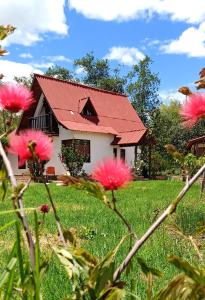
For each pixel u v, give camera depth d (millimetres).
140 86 58938
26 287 1505
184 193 1394
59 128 31984
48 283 3797
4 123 1517
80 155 30312
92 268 1513
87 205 12695
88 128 32250
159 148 42562
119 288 1420
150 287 1486
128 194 16469
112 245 6000
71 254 1523
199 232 1749
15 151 1432
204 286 1348
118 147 34312
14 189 1467
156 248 5805
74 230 1811
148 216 9125
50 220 8875
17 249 1484
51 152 1440
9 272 1509
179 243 6020
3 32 1933
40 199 14781
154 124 43375
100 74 62312
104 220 9039
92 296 1428
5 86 1503
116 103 38156
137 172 33094
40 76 33625
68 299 1501
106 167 1317
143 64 59062
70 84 35375
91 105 34250
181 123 1478
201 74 1520
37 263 1444
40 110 33594
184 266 1341
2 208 10945
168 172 35781
